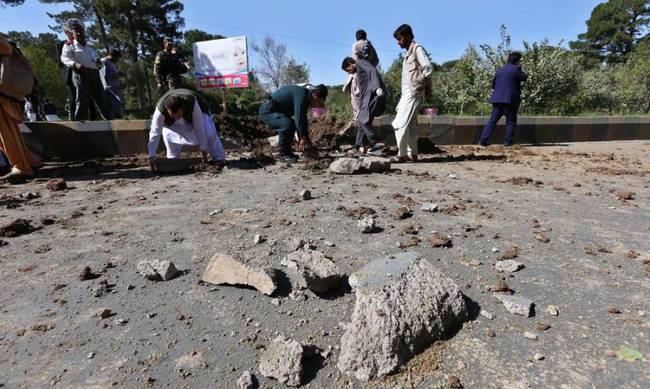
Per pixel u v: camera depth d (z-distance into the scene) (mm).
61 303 2104
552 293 2176
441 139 8945
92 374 1615
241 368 1645
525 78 8031
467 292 2178
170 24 33062
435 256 2600
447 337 1827
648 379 1572
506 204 3752
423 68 5668
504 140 8617
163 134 5523
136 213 3525
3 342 1808
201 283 2285
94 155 6805
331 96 17281
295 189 4277
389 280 1927
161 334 1852
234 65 8336
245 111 15758
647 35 56250
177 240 2885
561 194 4168
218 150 5828
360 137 6879
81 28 7000
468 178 4961
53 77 27812
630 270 2432
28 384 1566
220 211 3512
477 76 13180
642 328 1876
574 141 10164
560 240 2875
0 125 4758
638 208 3676
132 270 2445
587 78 15203
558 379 1576
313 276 2082
